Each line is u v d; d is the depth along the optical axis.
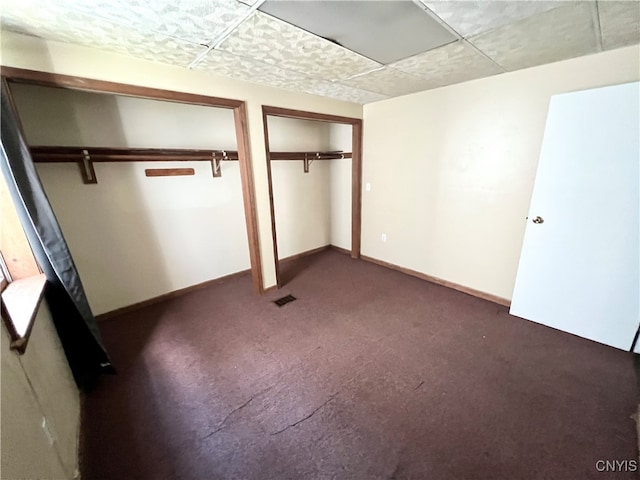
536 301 2.40
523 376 1.81
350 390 1.74
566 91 2.08
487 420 1.51
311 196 4.25
